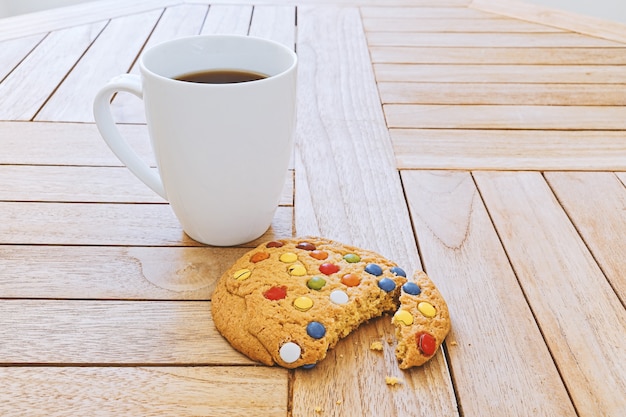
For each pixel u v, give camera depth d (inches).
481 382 17.3
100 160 24.7
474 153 25.6
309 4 42.5
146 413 16.4
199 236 21.0
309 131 26.9
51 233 21.1
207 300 19.2
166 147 19.7
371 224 21.9
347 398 16.9
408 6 42.8
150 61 20.5
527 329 18.6
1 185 23.1
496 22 39.8
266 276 19.1
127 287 19.4
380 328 18.6
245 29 37.2
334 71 32.0
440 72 32.0
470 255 20.8
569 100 29.6
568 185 24.0
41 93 28.8
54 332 18.1
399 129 27.2
